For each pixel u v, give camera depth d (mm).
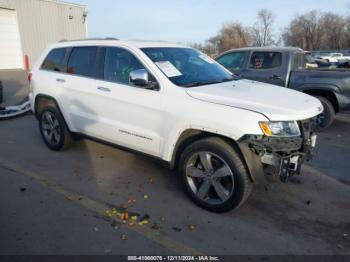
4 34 18562
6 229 3336
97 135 4816
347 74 6812
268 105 3453
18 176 4621
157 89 3979
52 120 5559
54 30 21031
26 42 19578
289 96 3877
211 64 4879
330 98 7230
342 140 6582
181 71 4230
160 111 3896
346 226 3500
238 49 8516
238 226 3461
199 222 3523
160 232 3338
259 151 3338
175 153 3918
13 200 3924
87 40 5035
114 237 3240
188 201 3955
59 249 3047
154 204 3883
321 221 3588
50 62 5527
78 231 3324
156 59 4219
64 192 4152
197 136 3760
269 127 3256
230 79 4602
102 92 4520
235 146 3438
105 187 4312
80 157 5371
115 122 4465
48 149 5781
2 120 8086
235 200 3486
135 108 4156
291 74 7496
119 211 3715
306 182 4559
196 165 3779
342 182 4578
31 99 5809
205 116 3496
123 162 5168
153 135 4043
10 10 18594
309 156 3715
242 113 3318
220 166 3564
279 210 3795
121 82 4395
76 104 4980
